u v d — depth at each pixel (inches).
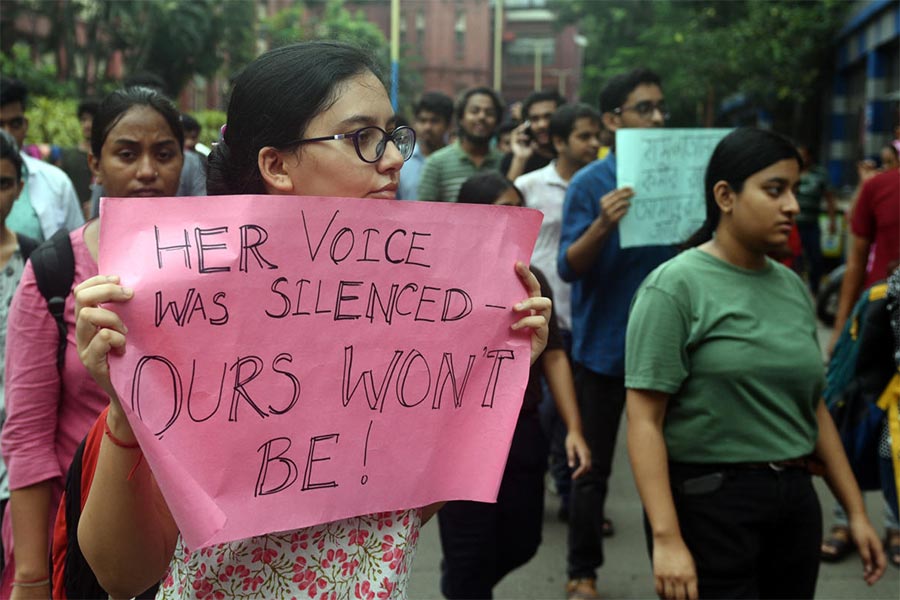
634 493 220.4
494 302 64.6
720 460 103.1
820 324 414.6
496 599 162.1
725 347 102.3
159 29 818.2
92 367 53.7
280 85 59.6
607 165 171.2
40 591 89.3
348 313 60.2
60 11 773.3
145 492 59.9
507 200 139.3
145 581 63.6
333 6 1733.5
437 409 63.1
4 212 121.2
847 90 770.8
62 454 91.5
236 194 62.6
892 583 165.9
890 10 607.5
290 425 58.6
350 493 60.2
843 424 143.7
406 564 63.7
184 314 56.3
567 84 3034.0
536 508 135.0
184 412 56.2
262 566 60.1
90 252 90.2
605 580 170.6
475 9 2524.6
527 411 132.6
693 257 106.0
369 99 60.5
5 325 119.3
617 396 164.2
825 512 201.2
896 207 200.1
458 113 254.7
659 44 714.2
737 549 103.3
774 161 102.2
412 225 61.9
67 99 694.5
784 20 670.5
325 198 59.1
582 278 166.4
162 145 105.2
